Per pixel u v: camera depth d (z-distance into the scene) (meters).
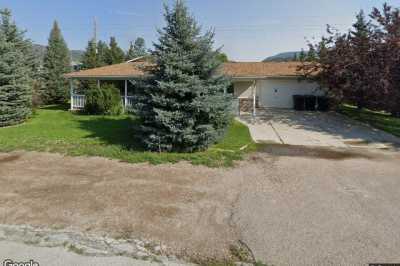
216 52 8.63
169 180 5.95
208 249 3.42
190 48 8.43
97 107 17.17
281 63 22.88
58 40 27.92
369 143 10.16
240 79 16.61
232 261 3.18
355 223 4.09
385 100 12.96
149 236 3.71
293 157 8.05
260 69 20.44
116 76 17.56
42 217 4.22
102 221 4.11
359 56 13.03
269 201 4.91
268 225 4.03
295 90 20.48
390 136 11.40
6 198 4.92
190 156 7.80
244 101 19.53
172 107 8.19
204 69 8.47
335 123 14.35
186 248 3.44
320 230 3.88
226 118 8.89
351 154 8.50
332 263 3.12
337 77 14.08
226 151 8.51
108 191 5.29
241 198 5.04
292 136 11.27
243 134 11.41
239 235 3.75
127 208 4.56
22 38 19.91
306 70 17.16
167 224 4.05
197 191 5.36
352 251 3.35
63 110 20.25
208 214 4.38
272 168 6.94
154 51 8.38
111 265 3.08
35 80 20.02
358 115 17.11
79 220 4.14
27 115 14.98
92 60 29.27
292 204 4.78
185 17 8.36
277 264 3.11
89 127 12.64
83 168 6.71
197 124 8.34
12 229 3.87
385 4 12.83
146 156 7.68
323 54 15.04
